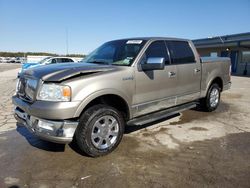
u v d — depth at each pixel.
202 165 3.72
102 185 3.20
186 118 6.27
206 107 6.67
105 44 5.49
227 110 7.17
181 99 5.53
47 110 3.49
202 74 6.12
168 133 5.14
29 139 4.79
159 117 4.86
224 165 3.73
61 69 3.88
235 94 10.22
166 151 4.23
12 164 3.77
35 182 3.27
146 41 4.82
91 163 3.79
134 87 4.37
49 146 4.44
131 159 3.92
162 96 4.98
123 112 4.46
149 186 3.17
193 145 4.50
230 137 4.95
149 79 4.63
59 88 3.54
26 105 3.82
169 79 5.08
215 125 5.72
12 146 4.45
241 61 24.27
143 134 5.07
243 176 3.41
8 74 23.25
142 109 4.61
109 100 4.31
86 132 3.77
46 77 3.67
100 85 3.82
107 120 4.02
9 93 10.34
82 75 3.78
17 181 3.29
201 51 30.34
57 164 3.77
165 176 3.41
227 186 3.17
